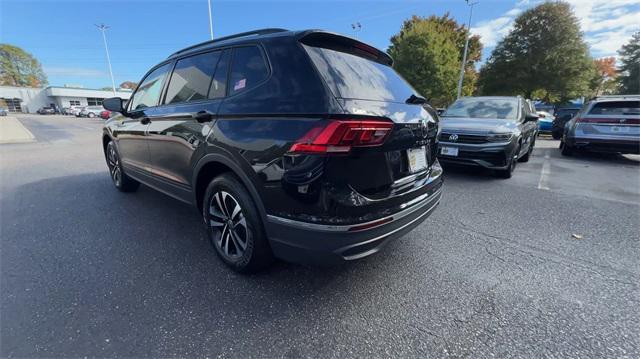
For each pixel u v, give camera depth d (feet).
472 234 10.22
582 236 10.11
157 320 6.10
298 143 5.64
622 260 8.57
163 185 10.36
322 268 8.02
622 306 6.65
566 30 80.07
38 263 8.18
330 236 5.61
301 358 5.28
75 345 5.46
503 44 88.43
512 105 19.99
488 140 16.21
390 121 6.14
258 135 6.28
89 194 14.39
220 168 7.89
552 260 8.56
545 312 6.45
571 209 12.71
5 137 40.73
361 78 6.85
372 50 8.09
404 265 8.23
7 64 221.46
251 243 6.97
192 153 8.21
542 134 60.85
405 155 6.94
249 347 5.48
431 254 8.84
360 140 5.57
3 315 6.18
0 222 10.95
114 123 13.17
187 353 5.33
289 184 5.80
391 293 7.03
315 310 6.45
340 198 5.53
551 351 5.45
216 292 7.00
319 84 5.85
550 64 81.46
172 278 7.54
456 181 17.35
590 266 8.25
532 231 10.49
